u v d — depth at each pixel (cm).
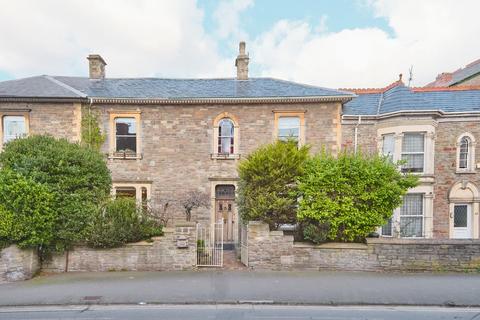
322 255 873
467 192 1303
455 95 1390
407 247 862
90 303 646
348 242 891
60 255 865
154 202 1291
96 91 1345
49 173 848
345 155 916
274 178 888
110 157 1292
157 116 1316
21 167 834
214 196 1301
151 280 779
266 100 1278
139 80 1520
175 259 876
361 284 750
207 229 1280
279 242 878
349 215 859
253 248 880
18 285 751
